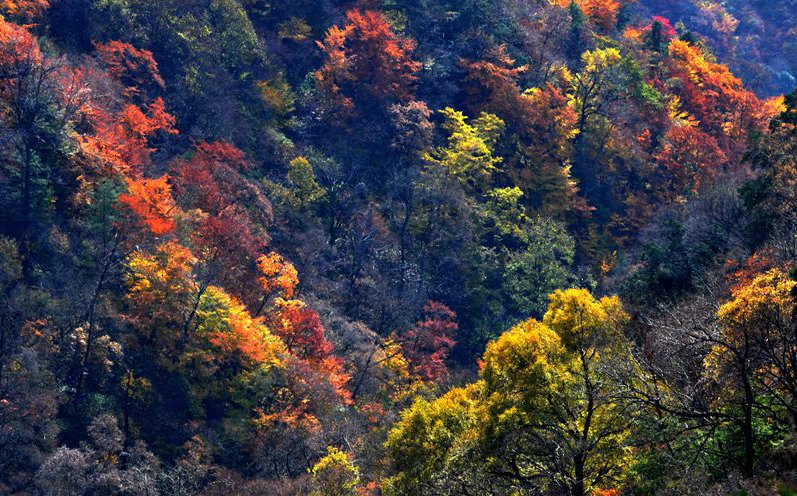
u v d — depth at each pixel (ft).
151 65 444.96
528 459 153.07
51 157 339.98
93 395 272.10
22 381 252.83
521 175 500.74
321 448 257.75
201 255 326.24
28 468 239.09
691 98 616.80
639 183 524.52
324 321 347.15
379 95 517.14
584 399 149.59
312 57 558.97
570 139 537.65
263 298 336.29
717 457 127.54
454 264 424.46
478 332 397.19
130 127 385.91
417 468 167.73
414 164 483.51
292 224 417.69
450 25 596.29
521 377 152.76
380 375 330.75
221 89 474.90
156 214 321.93
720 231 282.97
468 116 545.44
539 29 644.27
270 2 581.94
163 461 264.31
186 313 299.79
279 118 499.51
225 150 413.18
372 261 414.21
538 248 423.64
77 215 327.67
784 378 125.80
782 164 234.17
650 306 243.60
